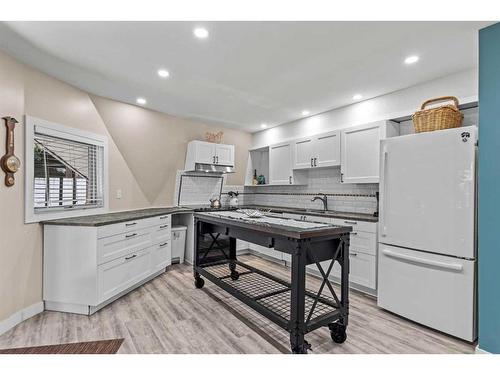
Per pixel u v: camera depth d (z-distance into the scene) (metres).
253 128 5.14
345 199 3.93
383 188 2.64
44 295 2.59
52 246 2.59
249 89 3.15
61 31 1.99
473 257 2.06
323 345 2.06
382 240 2.65
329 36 2.06
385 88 3.08
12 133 2.25
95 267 2.52
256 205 5.52
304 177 4.53
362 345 2.06
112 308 2.67
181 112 4.09
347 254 2.14
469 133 2.08
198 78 2.85
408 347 2.03
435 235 2.26
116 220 2.79
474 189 2.06
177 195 4.68
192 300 2.88
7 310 2.23
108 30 1.99
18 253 2.34
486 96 1.91
